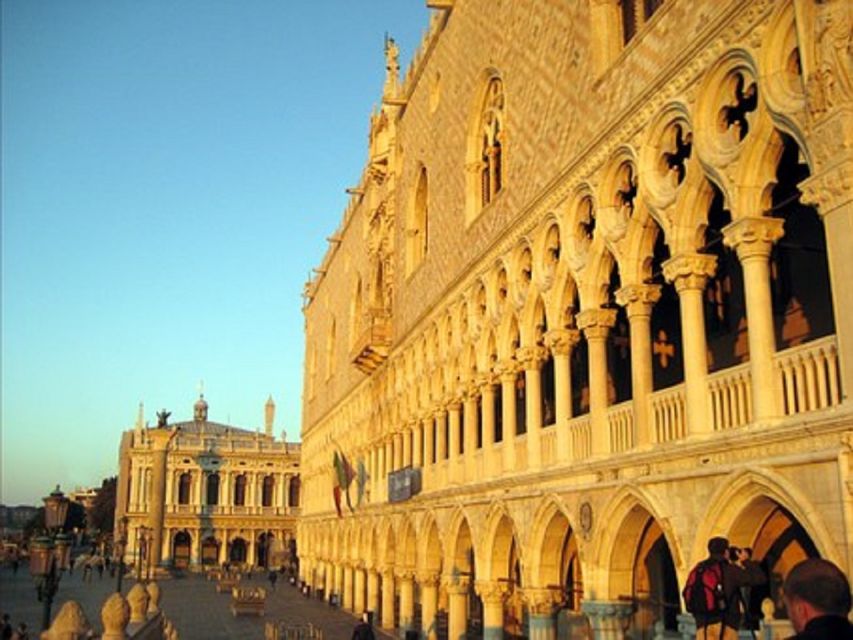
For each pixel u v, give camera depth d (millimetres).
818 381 15266
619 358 30078
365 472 57125
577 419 25391
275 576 94812
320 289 87125
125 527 130375
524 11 30438
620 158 22516
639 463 20609
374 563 52625
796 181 21766
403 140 50969
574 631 30641
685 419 19562
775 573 21656
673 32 19906
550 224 27219
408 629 43969
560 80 26734
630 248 21703
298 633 46750
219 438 137500
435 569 40344
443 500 37469
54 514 27828
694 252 19172
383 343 50625
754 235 16828
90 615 54969
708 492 17812
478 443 40250
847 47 14078
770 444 16000
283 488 138250
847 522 13836
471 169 36500
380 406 53031
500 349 31406
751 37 17000
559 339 26297
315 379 87875
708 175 18297
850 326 13922
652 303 21797
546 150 27562
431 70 44469
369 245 59906
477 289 34562
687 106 19203
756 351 16578
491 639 31531
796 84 15859
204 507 133625
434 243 41719
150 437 124250
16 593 76125
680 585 18719
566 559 29188
